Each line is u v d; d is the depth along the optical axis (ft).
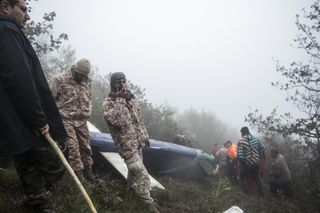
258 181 37.55
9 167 17.35
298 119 40.63
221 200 26.35
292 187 41.81
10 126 11.88
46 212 13.32
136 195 20.75
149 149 30.48
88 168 21.90
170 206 22.58
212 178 33.60
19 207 14.06
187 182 31.19
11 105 11.95
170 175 31.27
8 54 11.71
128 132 20.74
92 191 18.67
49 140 12.40
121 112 20.75
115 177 24.12
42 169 13.25
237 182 40.91
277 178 39.47
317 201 36.09
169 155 31.30
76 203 15.88
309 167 42.42
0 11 12.64
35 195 13.21
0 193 14.87
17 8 12.80
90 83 22.24
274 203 33.81
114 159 25.02
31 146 12.22
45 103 13.23
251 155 37.47
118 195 20.31
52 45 36.78
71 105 21.12
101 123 40.60
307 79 41.50
